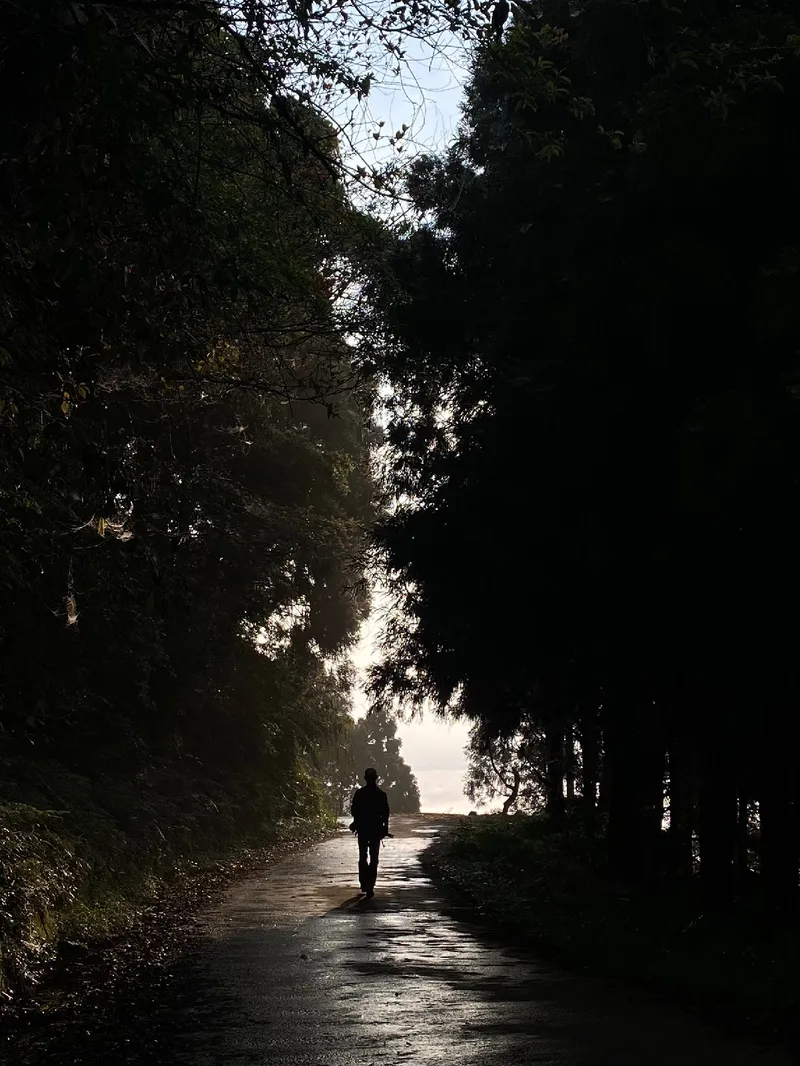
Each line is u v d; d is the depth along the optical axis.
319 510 32.44
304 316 12.88
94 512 9.67
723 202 11.62
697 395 12.28
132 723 25.03
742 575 12.04
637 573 13.90
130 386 13.09
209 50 8.34
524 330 14.50
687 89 11.12
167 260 8.21
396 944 13.27
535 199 14.38
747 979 10.16
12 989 10.04
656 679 16.20
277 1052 7.80
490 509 15.69
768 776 13.00
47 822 15.89
